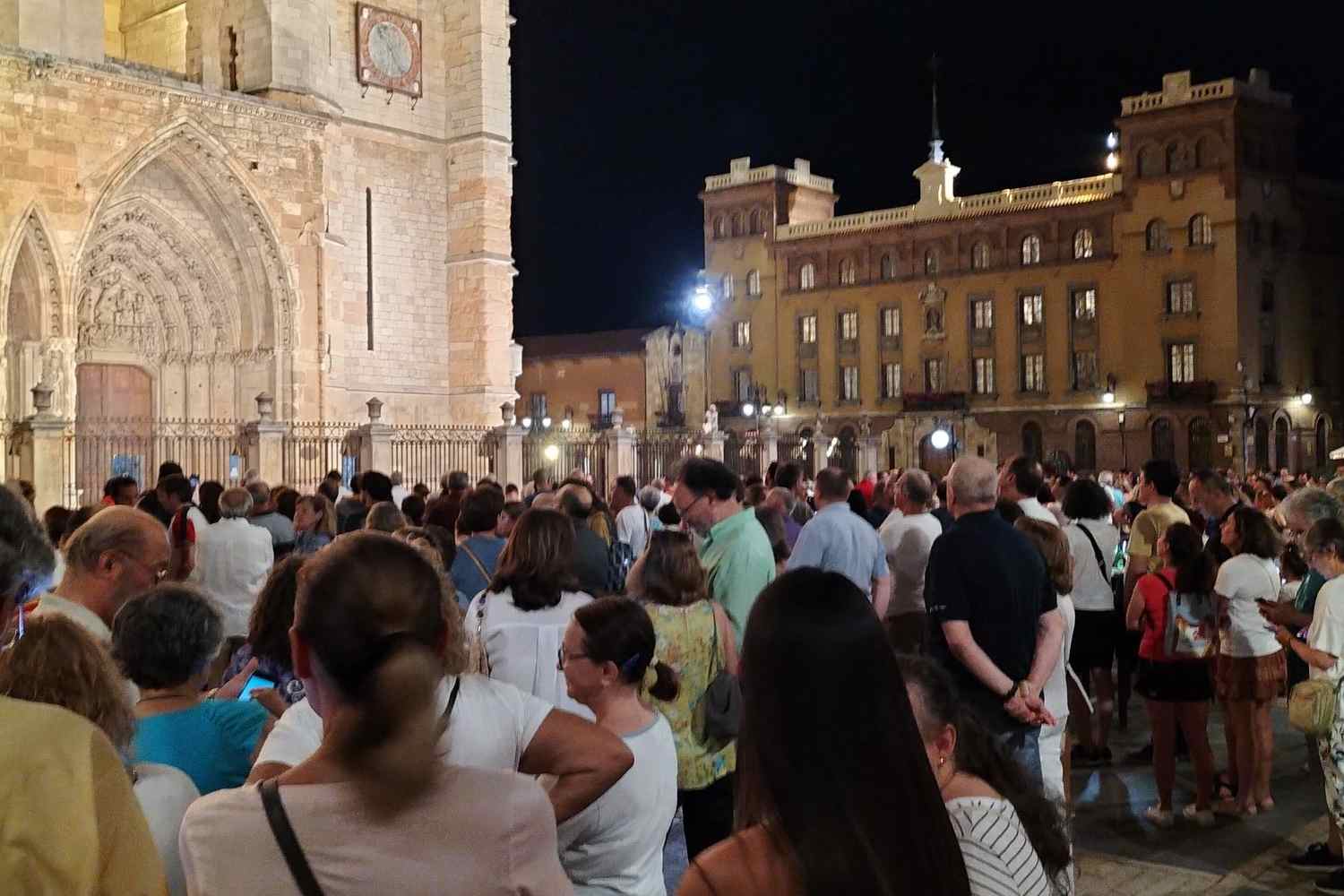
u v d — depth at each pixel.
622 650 5.72
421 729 3.22
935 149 79.94
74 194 31.34
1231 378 67.88
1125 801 11.58
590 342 90.94
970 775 4.14
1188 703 10.76
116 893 3.24
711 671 7.54
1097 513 13.31
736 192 87.50
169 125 33.31
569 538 6.98
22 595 3.98
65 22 31.80
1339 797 9.12
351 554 3.57
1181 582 10.77
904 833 2.84
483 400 44.88
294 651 3.56
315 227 37.41
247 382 36.47
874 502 18.88
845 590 3.08
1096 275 72.75
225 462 36.34
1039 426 74.81
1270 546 11.08
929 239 79.31
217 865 3.12
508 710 4.55
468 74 45.31
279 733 4.59
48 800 3.13
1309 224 73.69
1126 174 71.56
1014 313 75.94
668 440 42.88
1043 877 3.88
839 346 83.19
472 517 10.40
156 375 36.59
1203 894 9.08
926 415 78.38
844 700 2.90
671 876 9.45
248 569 12.47
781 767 2.89
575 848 5.46
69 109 31.20
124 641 5.31
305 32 37.62
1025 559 7.90
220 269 36.50
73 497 28.75
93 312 35.16
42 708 3.31
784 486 17.61
